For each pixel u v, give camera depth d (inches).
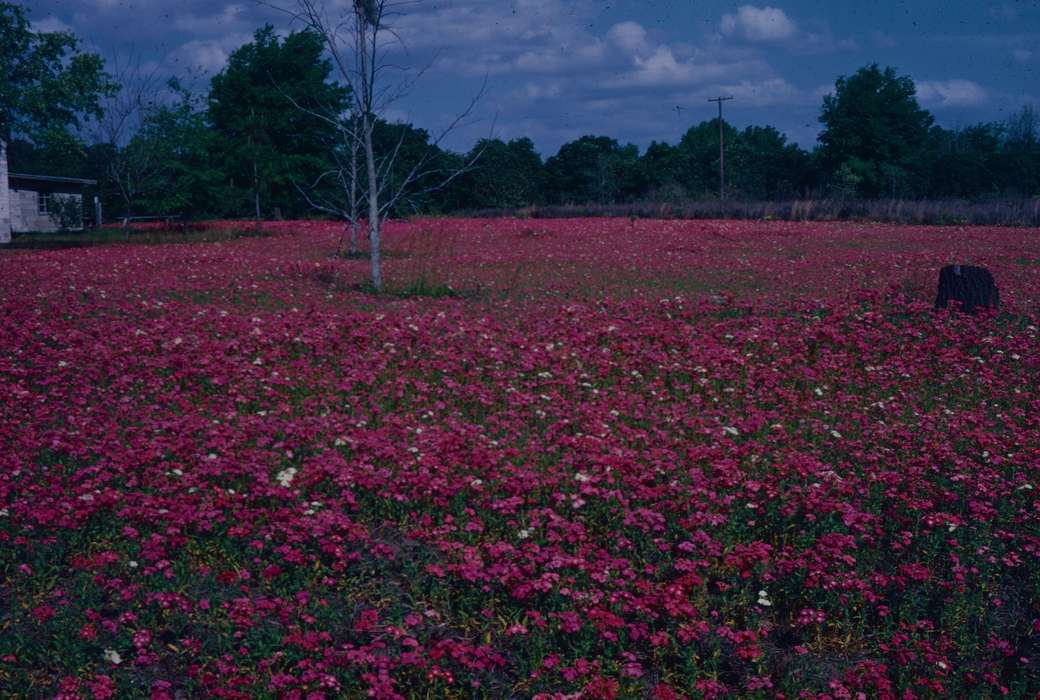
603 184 3038.9
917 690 163.9
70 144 1376.7
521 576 187.2
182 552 203.9
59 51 1333.7
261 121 2242.9
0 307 503.2
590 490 227.3
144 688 159.3
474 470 248.1
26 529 209.9
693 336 454.0
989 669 169.3
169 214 2064.5
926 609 192.7
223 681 158.6
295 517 208.7
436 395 343.6
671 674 166.9
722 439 285.7
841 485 241.0
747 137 4424.2
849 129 3166.8
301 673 162.2
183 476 236.1
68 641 167.9
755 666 172.7
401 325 468.8
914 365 397.1
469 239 1254.9
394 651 171.6
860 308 542.9
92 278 683.4
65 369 355.9
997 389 361.4
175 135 1593.3
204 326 456.4
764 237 1235.9
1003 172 3144.7
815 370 390.6
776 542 223.0
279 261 865.5
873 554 213.5
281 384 347.6
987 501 241.3
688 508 228.5
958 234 1272.1
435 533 211.0
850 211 1722.4
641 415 320.8
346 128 725.3
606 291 642.2
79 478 239.8
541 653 169.5
